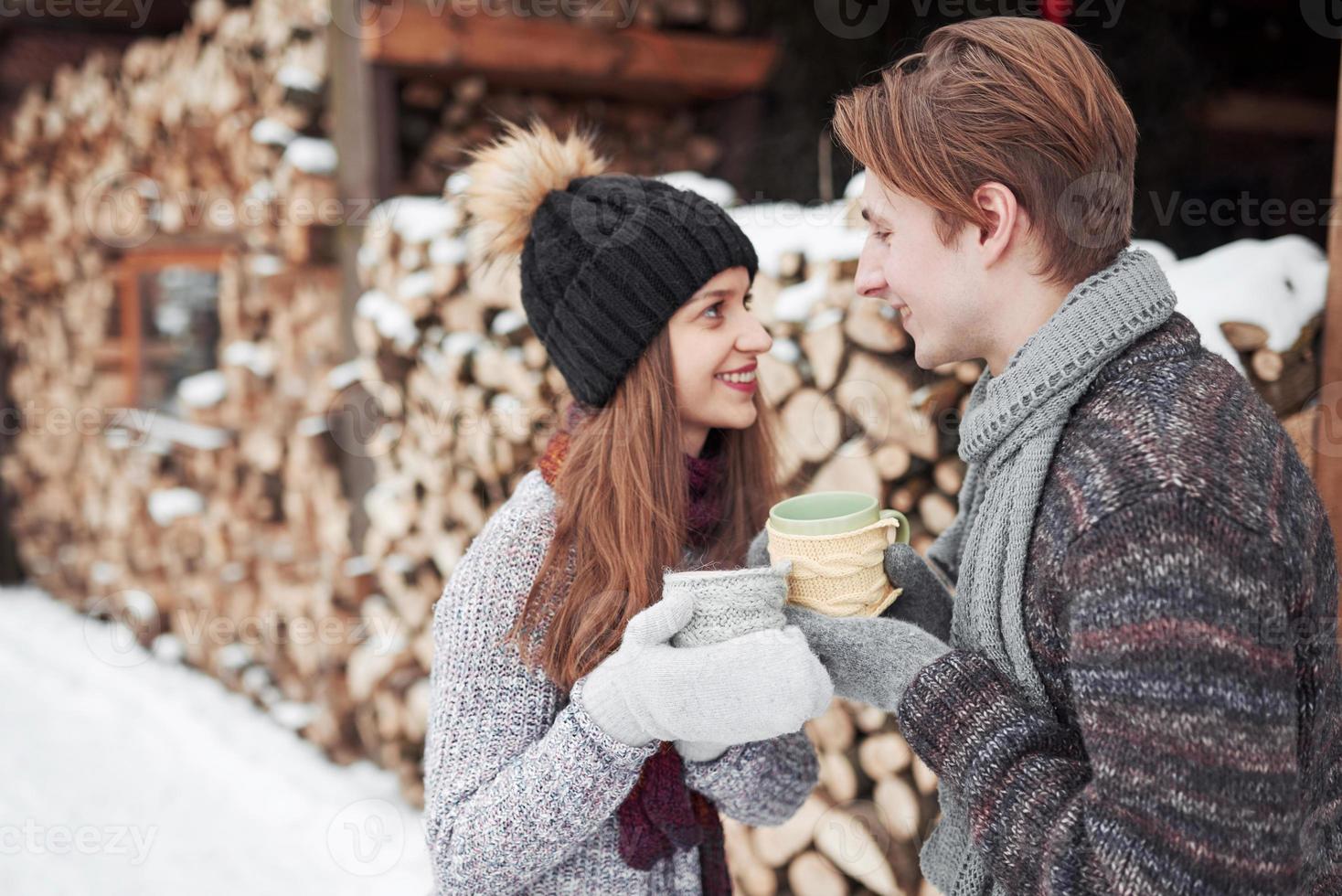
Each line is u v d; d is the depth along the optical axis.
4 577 5.90
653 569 1.13
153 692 4.15
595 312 1.20
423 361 3.05
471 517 2.93
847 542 1.00
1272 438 0.80
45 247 5.40
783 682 0.90
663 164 4.50
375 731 3.30
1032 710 0.84
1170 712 0.70
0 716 3.95
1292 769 0.70
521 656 1.10
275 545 3.87
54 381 5.48
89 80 4.73
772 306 2.18
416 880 2.70
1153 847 0.70
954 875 0.99
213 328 4.44
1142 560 0.72
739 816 1.31
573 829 1.01
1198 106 3.87
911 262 0.93
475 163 1.39
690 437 1.32
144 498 4.64
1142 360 0.84
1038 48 0.88
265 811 3.14
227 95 3.71
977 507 1.08
